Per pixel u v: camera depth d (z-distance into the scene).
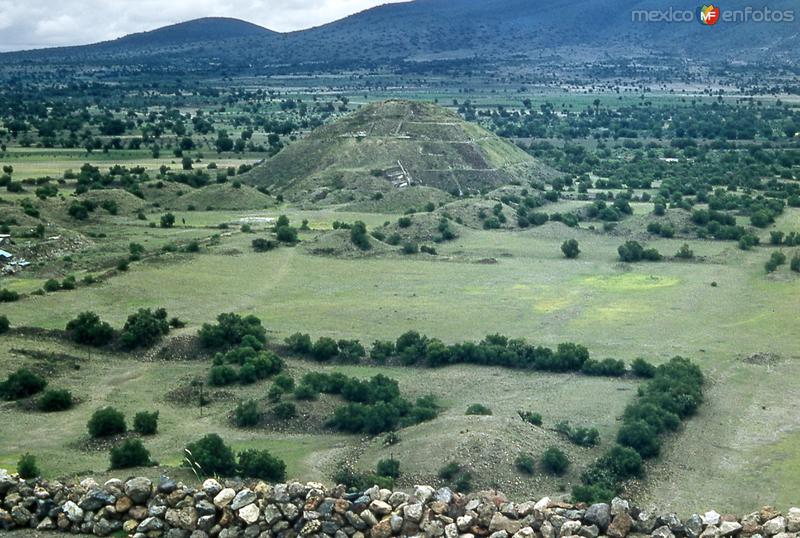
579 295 134.38
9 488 33.97
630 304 129.38
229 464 60.94
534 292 136.12
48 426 82.31
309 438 79.56
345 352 105.88
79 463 70.31
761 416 87.19
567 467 70.12
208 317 121.19
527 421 80.94
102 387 95.56
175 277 138.25
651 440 76.38
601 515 30.94
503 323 120.38
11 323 111.94
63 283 129.62
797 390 94.81
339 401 87.25
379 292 135.62
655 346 110.06
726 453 77.81
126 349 106.94
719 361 104.06
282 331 115.00
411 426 78.94
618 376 98.75
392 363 104.06
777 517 30.70
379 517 31.84
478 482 66.12
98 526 32.88
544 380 97.88
